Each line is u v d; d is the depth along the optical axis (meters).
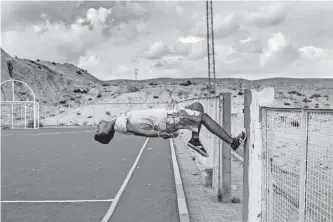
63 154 20.30
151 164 16.17
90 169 15.04
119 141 28.03
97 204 9.53
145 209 8.98
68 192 10.93
